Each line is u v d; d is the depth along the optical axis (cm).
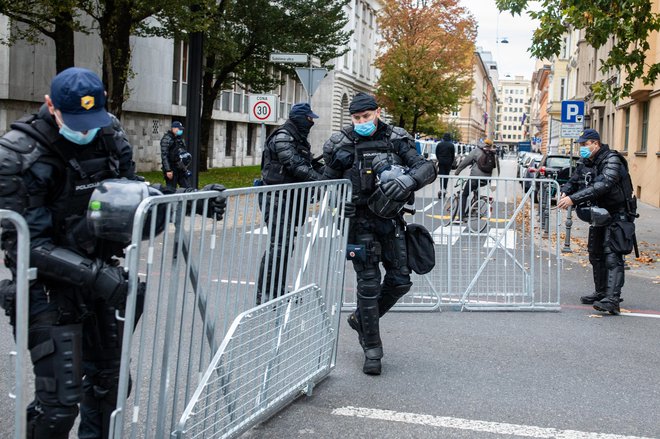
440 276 742
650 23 1251
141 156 3075
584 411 440
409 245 514
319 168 670
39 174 267
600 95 1344
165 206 286
